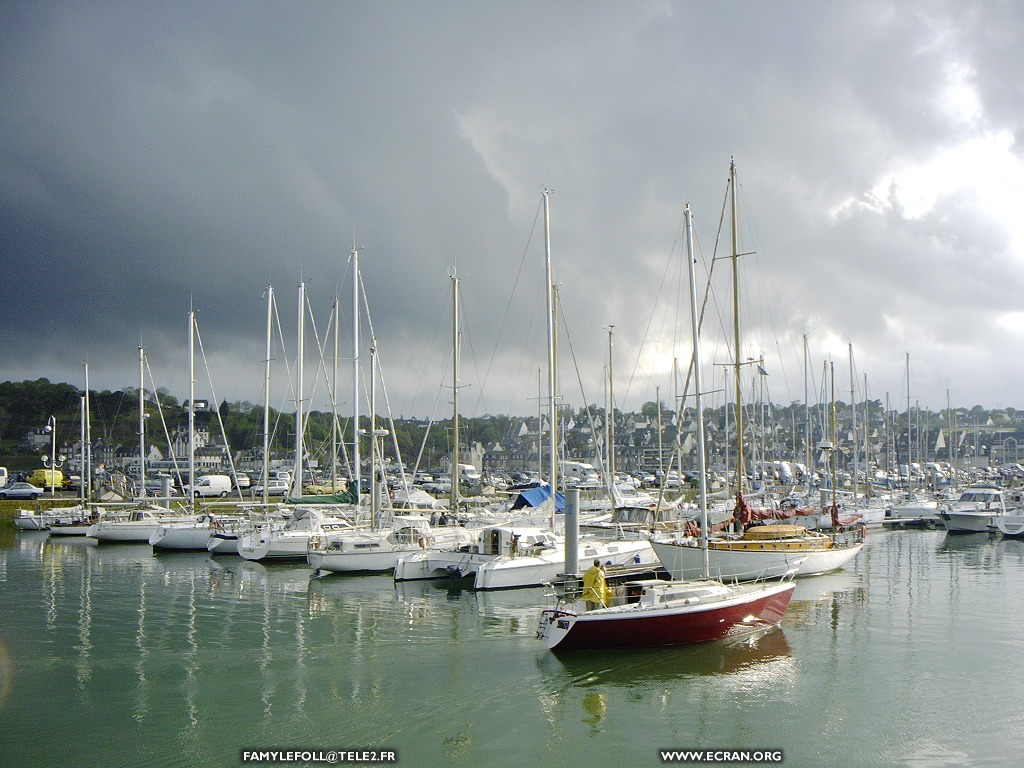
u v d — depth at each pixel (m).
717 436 90.69
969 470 105.00
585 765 14.43
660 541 30.19
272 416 122.56
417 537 36.69
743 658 20.97
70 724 16.03
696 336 27.14
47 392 140.62
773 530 32.97
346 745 15.12
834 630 24.17
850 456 96.62
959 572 36.16
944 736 15.91
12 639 22.98
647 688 18.55
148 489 72.56
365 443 74.31
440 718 16.52
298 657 20.91
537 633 21.95
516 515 41.62
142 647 21.98
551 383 36.84
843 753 15.12
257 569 38.31
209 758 14.46
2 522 61.41
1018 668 20.30
